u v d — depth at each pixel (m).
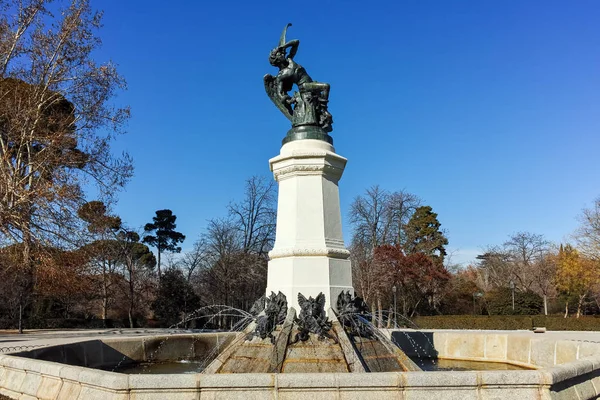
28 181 21.14
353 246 45.12
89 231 21.91
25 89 21.23
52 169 21.06
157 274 52.66
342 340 7.24
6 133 21.05
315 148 8.82
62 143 21.03
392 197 47.00
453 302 49.50
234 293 39.38
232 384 4.97
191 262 49.91
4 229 19.48
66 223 20.77
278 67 9.83
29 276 27.42
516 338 10.99
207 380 5.00
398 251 41.75
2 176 20.06
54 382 6.04
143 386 5.01
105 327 39.94
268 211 42.19
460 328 31.80
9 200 20.06
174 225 56.97
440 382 5.01
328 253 8.20
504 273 57.28
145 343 11.22
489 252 62.12
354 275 42.69
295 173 8.73
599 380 6.20
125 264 43.28
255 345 7.49
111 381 5.09
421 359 11.83
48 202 19.73
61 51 21.86
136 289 45.03
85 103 22.70
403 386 5.00
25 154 22.08
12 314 34.72
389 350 7.71
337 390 4.98
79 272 23.19
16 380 6.66
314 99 9.32
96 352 10.30
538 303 43.88
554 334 22.03
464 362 11.34
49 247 20.69
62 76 21.95
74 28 21.70
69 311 40.94
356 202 46.06
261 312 8.14
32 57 21.50
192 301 42.06
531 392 5.14
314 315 7.59
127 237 39.25
